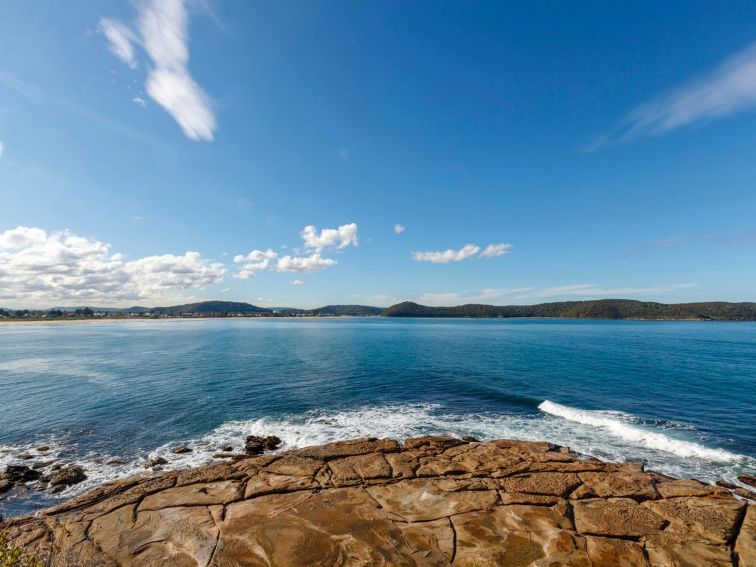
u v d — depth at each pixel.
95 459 18.14
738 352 57.31
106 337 96.44
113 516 12.05
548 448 17.92
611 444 19.27
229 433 21.50
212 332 119.00
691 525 11.23
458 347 67.62
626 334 101.88
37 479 16.05
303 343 77.88
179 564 9.71
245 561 9.77
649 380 35.50
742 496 13.70
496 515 11.82
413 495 13.18
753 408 25.86
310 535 10.79
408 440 19.08
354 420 23.73
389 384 34.31
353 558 9.81
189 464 17.44
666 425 22.27
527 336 96.06
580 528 11.15
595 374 38.84
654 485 13.95
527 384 33.91
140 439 20.67
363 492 13.43
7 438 21.00
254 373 40.66
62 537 10.95
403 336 98.50
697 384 33.66
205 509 12.37
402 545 10.34
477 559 9.80
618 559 9.80
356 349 65.12
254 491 13.53
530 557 9.88
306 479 14.50
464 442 19.02
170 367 45.06
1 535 7.98
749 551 10.04
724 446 18.95
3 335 104.12
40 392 31.69
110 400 28.80
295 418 24.23
